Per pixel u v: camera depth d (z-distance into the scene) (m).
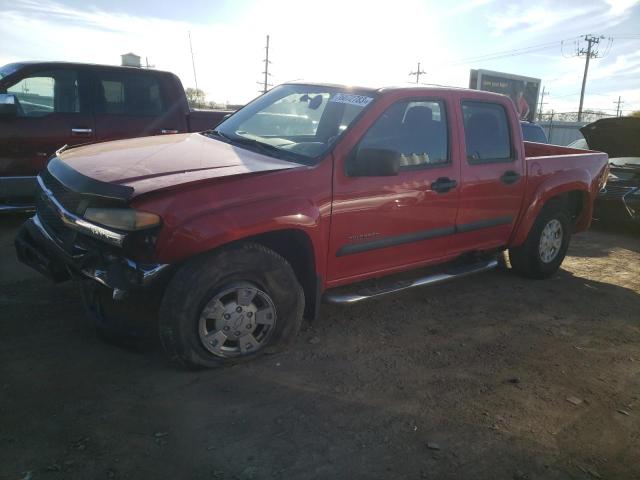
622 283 6.01
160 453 2.63
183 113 7.64
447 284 5.50
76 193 3.20
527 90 35.62
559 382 3.66
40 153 6.59
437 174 4.33
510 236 5.32
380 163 3.60
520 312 4.89
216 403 3.08
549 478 2.69
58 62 6.77
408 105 4.20
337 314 4.50
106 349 3.58
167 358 3.51
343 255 3.87
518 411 3.26
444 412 3.18
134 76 7.26
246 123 4.55
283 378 3.41
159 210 2.99
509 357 3.98
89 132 6.87
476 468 2.71
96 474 2.45
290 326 3.65
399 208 4.08
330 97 4.24
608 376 3.80
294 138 4.13
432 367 3.72
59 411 2.89
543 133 12.66
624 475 2.77
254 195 3.30
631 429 3.18
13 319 3.91
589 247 7.74
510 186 5.01
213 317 3.28
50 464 2.49
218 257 3.21
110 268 3.10
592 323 4.76
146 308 3.17
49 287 4.54
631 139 9.21
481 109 4.81
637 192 8.45
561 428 3.12
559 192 5.52
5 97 6.15
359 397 3.27
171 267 3.08
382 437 2.89
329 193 3.64
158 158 3.58
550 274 5.91
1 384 3.09
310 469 2.60
